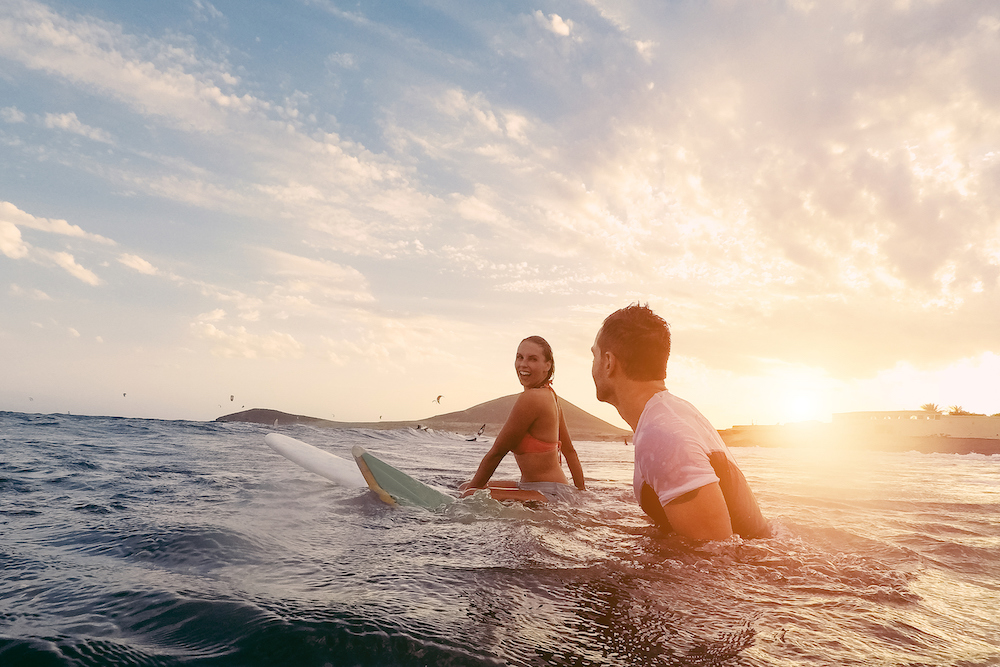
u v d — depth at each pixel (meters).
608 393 2.09
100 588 1.14
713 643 0.96
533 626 0.99
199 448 6.10
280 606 1.01
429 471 5.03
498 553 1.56
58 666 0.77
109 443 6.18
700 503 1.65
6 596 1.10
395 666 0.79
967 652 0.98
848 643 0.99
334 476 3.14
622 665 0.85
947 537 2.17
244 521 1.94
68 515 2.03
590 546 1.69
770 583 1.36
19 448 4.98
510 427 3.10
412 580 1.25
